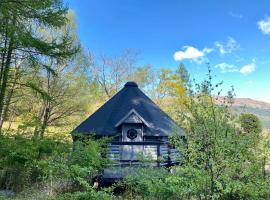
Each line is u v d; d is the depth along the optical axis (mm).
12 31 14422
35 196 10492
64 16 17984
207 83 6824
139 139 16891
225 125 6859
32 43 15203
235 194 7609
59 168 10805
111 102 19312
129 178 9547
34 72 23109
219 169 6812
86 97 30000
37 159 12555
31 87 17016
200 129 6707
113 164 13062
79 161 11594
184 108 7293
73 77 28516
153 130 17141
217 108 6852
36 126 15656
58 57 17000
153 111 18453
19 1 13672
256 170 7293
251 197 7488
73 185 11320
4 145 12508
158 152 14516
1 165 12031
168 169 9086
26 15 15250
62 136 14906
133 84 20078
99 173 12281
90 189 8031
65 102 28859
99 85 43469
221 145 6676
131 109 17000
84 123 18266
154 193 8016
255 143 7770
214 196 6555
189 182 7227
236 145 6945
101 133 16703
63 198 9859
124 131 16875
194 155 6922
